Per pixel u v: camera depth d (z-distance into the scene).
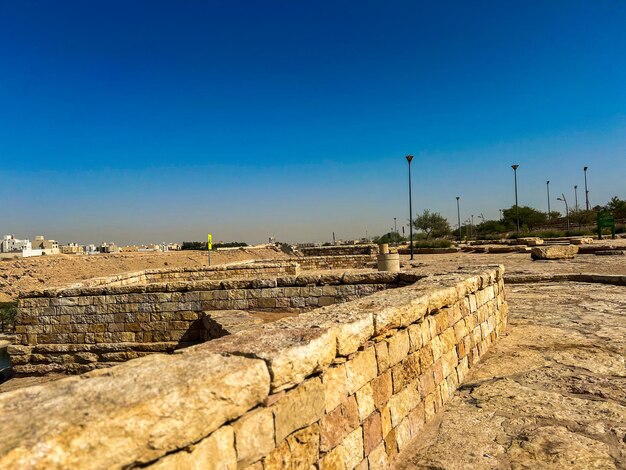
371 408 3.90
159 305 11.36
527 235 49.44
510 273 16.48
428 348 5.14
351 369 3.71
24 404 2.09
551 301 11.24
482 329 7.18
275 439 2.83
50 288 11.81
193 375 2.45
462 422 4.73
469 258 27.62
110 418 1.98
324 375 3.38
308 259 27.61
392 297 5.17
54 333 11.66
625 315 9.16
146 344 11.28
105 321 11.51
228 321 9.41
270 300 10.94
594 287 13.07
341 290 10.66
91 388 2.27
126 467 2.02
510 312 10.16
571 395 5.19
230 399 2.50
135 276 16.36
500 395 5.35
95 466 1.90
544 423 4.52
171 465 2.20
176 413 2.21
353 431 3.62
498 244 40.94
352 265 27.45
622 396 5.07
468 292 6.68
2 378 12.39
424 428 4.68
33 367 11.52
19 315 11.73
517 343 7.57
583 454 3.89
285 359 2.90
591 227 53.12
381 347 4.19
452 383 5.67
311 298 10.78
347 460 3.51
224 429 2.50
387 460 4.00
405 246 46.78
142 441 2.07
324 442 3.29
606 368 6.01
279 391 2.90
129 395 2.17
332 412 3.41
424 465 3.96
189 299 11.25
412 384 4.66
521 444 4.14
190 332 11.22
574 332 8.01
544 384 5.58
